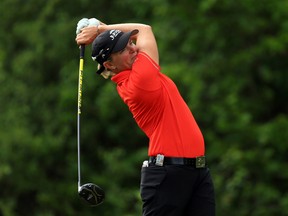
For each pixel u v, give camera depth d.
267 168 47.78
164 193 18.38
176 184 18.33
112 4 57.62
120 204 50.59
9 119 53.50
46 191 51.91
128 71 18.70
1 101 55.09
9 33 58.16
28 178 51.75
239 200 46.78
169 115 18.34
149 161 18.67
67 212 51.94
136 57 18.64
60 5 57.22
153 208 18.50
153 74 18.17
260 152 48.16
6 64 58.00
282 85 52.41
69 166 54.25
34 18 58.53
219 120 49.31
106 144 56.69
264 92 51.34
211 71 51.09
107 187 52.69
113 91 52.44
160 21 53.25
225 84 50.34
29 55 55.81
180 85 50.44
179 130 18.34
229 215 46.06
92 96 55.12
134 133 56.22
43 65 56.72
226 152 48.84
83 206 52.62
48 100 56.09
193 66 51.47
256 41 52.09
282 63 51.81
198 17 51.09
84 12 57.56
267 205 46.53
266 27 51.28
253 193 46.53
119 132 55.81
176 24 53.16
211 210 18.67
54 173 54.59
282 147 48.00
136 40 19.08
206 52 52.41
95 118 55.78
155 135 18.44
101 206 52.31
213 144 50.00
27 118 54.53
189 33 51.81
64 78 54.84
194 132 18.48
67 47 56.12
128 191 51.16
